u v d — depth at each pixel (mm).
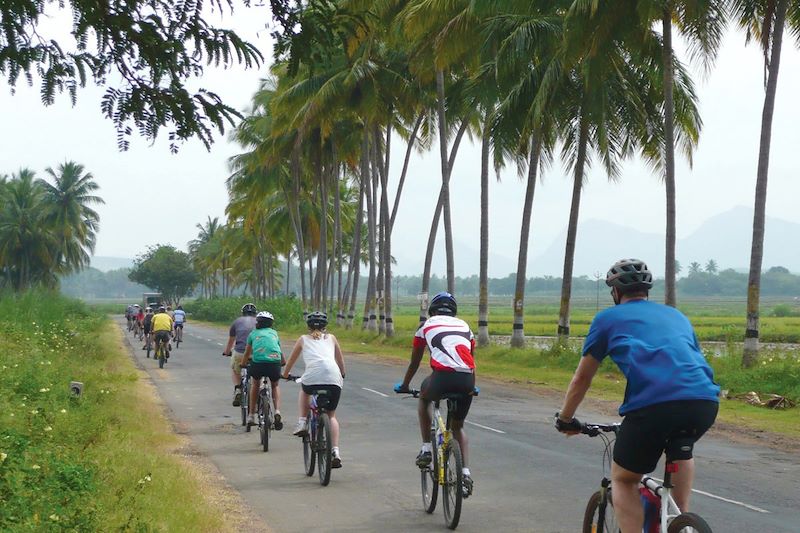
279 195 66250
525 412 17062
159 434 13156
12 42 5168
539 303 193625
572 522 8109
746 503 9000
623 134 29734
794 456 12211
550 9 26859
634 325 4742
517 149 32281
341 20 5465
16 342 23203
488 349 31281
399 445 12969
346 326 51781
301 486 9930
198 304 116250
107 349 30625
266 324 12555
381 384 22719
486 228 33406
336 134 49750
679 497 4691
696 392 4461
